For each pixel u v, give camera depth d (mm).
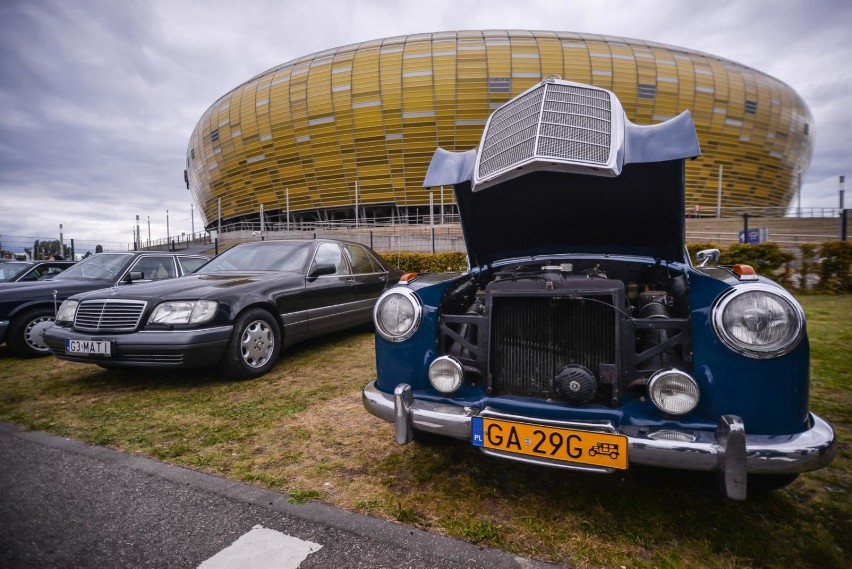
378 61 48031
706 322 1729
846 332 5094
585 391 1772
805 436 1537
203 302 3705
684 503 1920
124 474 2268
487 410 1850
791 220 18234
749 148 52938
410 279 2430
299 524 1804
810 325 5512
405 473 2238
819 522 1777
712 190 52500
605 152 1946
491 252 2922
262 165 54812
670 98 48469
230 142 56719
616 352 1811
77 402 3486
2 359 5250
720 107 50188
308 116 50531
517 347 1991
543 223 2617
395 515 1857
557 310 1933
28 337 5281
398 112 48156
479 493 2033
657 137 2004
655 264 2547
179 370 4371
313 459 2412
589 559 1567
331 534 1731
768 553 1594
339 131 49969
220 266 5109
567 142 1972
